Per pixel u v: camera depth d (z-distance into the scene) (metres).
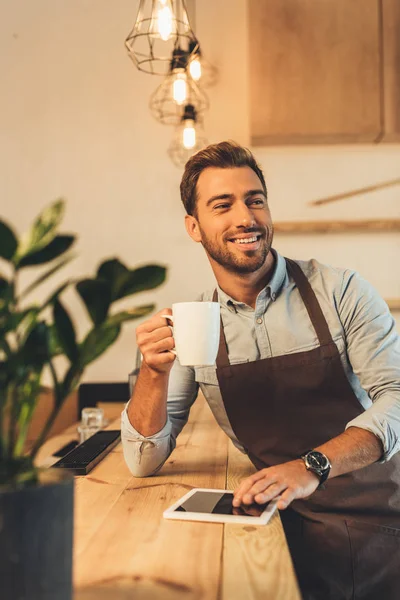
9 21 3.07
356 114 2.80
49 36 3.06
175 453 1.48
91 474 1.26
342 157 2.94
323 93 2.81
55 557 0.54
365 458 1.15
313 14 2.82
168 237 2.98
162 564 0.74
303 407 1.42
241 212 1.45
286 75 2.82
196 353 1.03
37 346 0.56
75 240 0.57
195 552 0.78
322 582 1.31
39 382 0.59
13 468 0.55
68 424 2.89
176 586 0.67
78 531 0.87
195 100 2.96
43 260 0.57
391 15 2.81
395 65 2.80
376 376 1.38
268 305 1.49
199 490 1.08
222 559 0.75
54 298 0.59
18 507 0.52
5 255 0.55
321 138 2.85
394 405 1.25
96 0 3.06
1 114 3.05
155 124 3.01
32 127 3.04
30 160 3.04
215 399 1.50
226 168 1.49
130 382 2.23
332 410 1.42
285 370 1.42
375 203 2.91
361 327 1.44
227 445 1.58
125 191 3.01
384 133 2.79
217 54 2.98
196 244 2.97
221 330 1.51
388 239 2.90
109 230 3.00
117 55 3.04
